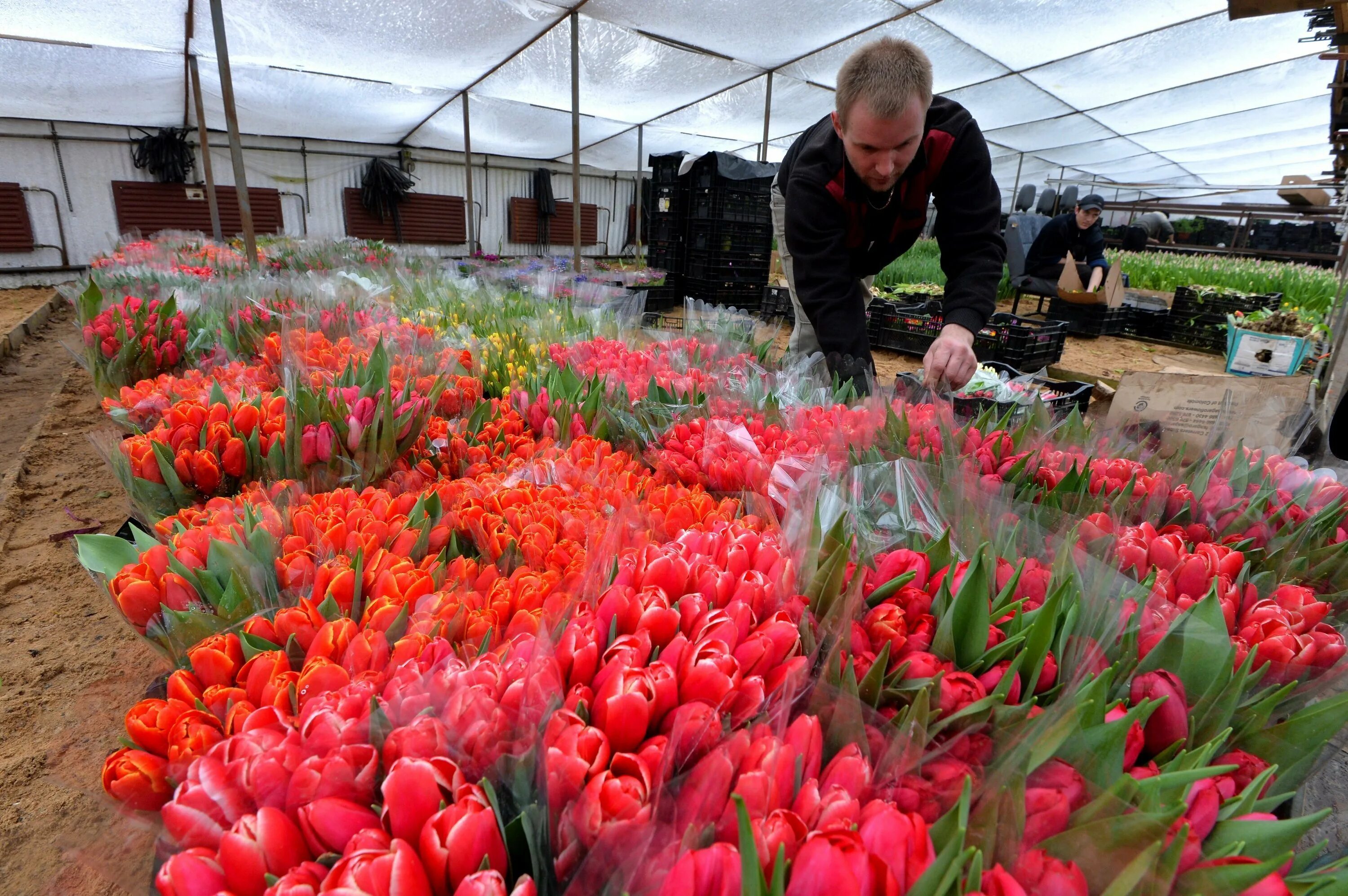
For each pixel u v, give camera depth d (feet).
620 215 64.23
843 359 9.57
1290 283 33.91
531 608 3.43
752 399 7.99
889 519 4.63
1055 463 5.95
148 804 2.54
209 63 28.81
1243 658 3.38
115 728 3.61
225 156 45.09
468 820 2.05
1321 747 2.89
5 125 37.70
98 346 9.46
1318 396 13.57
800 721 2.52
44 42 25.34
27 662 7.48
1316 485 5.49
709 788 2.29
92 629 8.15
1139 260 47.44
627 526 4.15
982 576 3.07
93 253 41.65
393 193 50.16
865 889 1.91
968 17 22.58
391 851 1.99
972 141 9.33
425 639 3.08
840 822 2.15
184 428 5.48
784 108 35.29
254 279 14.67
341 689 2.77
